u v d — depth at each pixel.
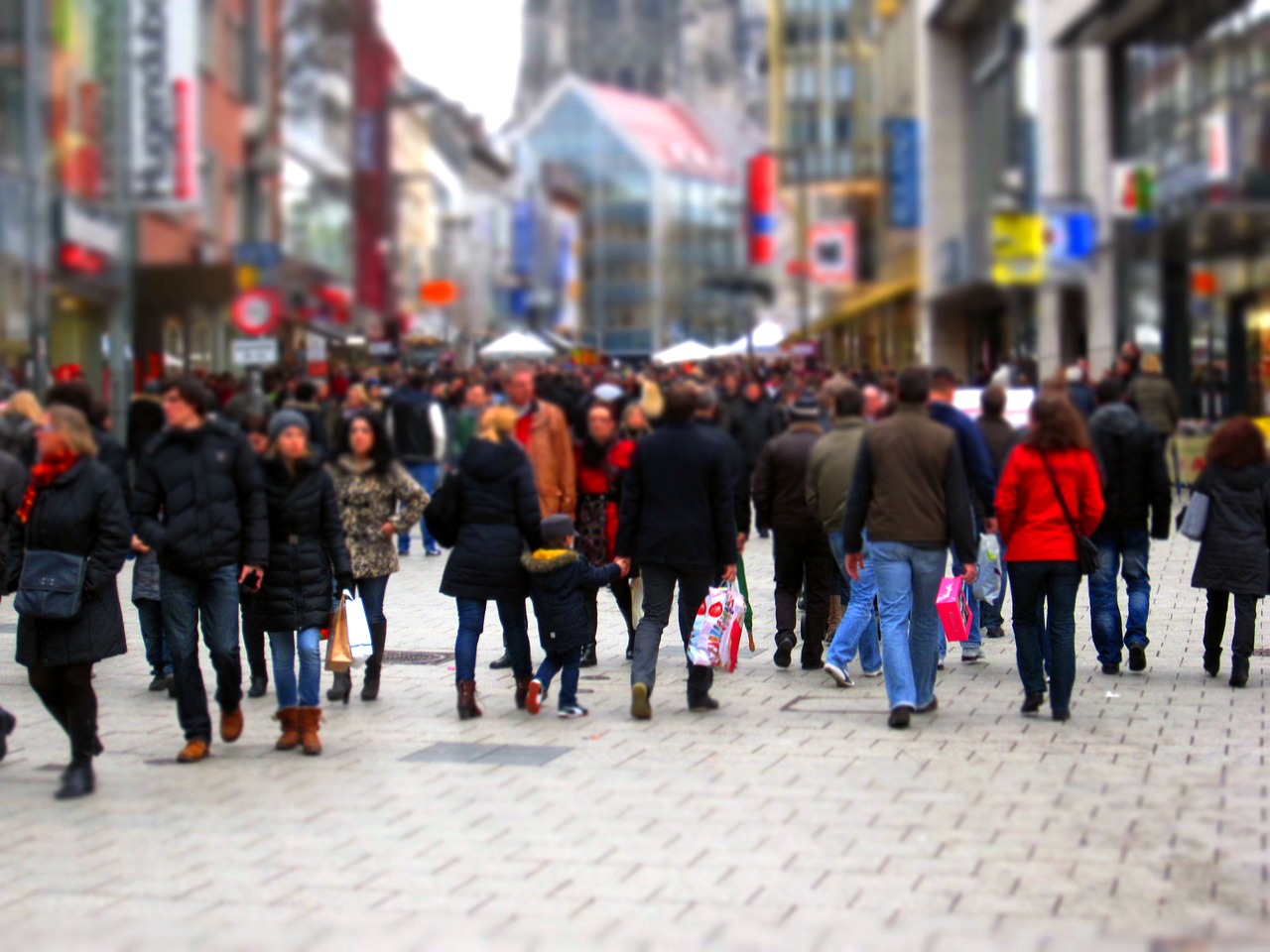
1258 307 67.94
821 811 18.41
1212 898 15.06
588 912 14.77
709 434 24.30
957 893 15.23
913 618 23.88
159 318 84.94
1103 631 27.17
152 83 80.88
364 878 16.02
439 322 152.25
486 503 24.23
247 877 16.09
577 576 24.20
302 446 22.27
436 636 32.75
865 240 153.25
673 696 25.86
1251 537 25.73
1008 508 23.62
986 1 107.00
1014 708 24.45
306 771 20.94
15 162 71.31
